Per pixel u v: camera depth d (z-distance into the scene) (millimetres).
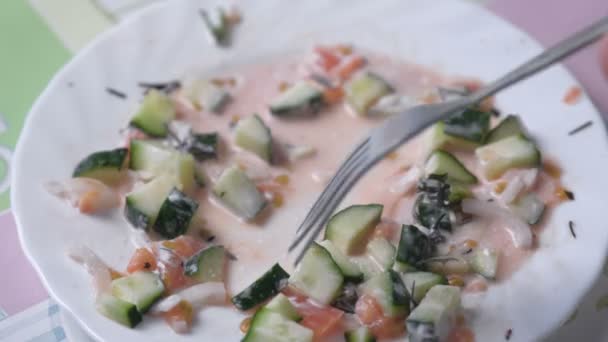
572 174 458
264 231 449
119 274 429
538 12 550
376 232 442
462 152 475
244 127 478
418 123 440
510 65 500
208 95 496
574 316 433
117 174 461
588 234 435
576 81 484
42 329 436
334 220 442
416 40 515
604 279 443
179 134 479
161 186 450
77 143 473
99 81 495
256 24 521
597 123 470
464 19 516
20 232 438
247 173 469
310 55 515
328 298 417
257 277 433
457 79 502
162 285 419
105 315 410
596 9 549
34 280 451
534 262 430
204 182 467
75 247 433
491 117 485
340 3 526
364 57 513
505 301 417
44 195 451
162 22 518
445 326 406
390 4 524
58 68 528
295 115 494
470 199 449
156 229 442
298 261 426
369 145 443
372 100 495
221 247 436
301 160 477
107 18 550
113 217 448
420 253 427
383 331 409
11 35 541
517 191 450
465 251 434
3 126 505
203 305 418
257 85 506
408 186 460
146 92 496
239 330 411
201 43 514
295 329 403
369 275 428
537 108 482
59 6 553
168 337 407
